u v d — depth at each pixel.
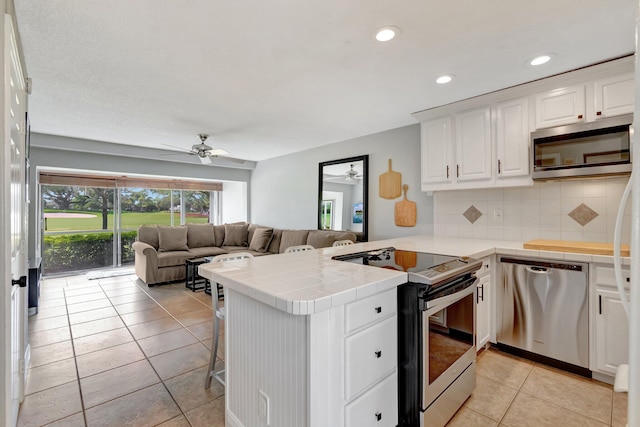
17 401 1.75
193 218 7.34
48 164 4.63
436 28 1.80
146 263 4.67
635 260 0.57
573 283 2.17
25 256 2.12
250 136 4.39
